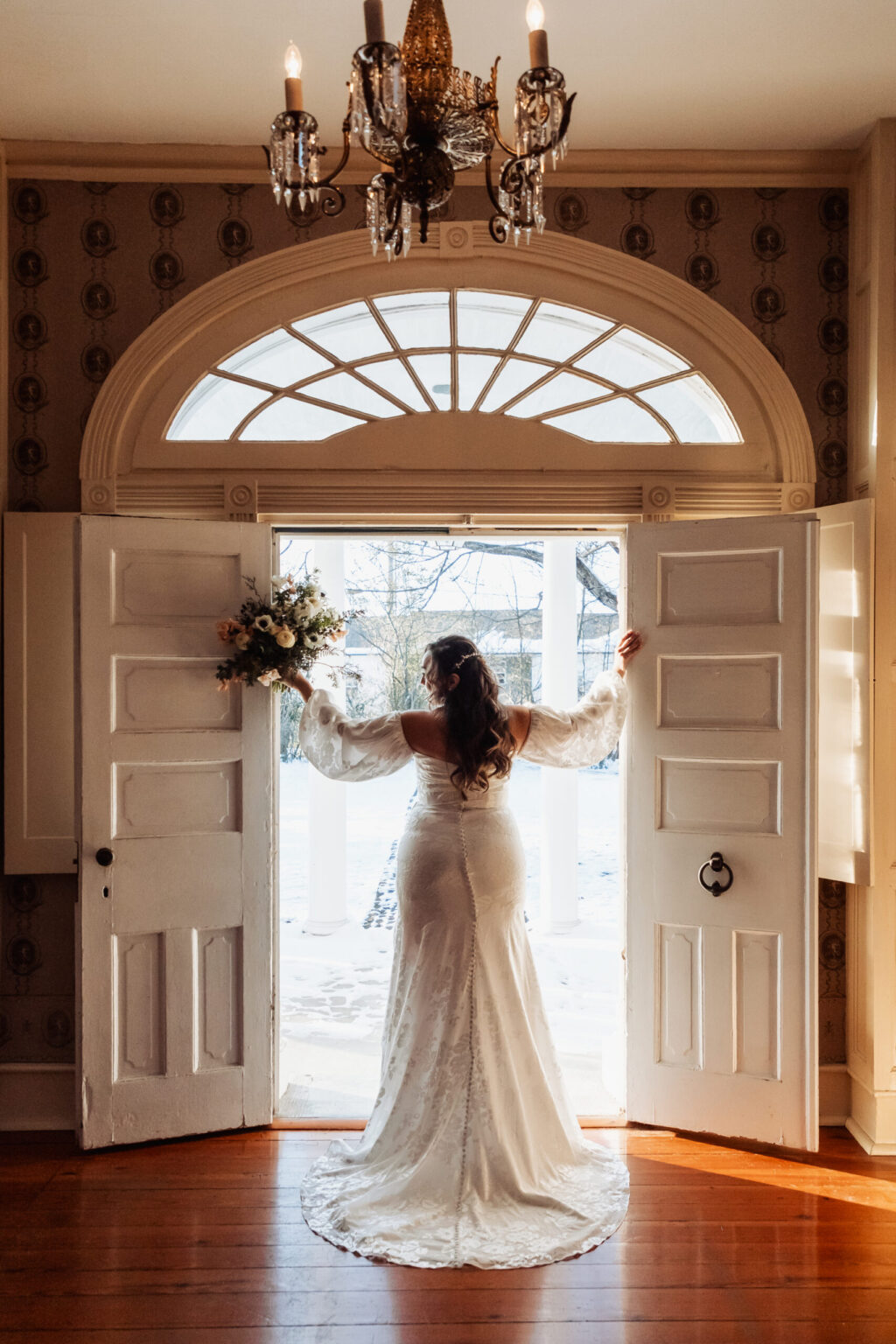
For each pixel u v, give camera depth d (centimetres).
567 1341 217
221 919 326
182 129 330
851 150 342
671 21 274
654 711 329
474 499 341
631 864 333
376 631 1091
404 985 285
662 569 330
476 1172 268
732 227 346
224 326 342
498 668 1096
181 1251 253
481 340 346
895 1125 317
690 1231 263
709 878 322
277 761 347
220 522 327
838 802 332
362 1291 235
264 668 313
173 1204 278
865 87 306
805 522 311
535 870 791
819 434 346
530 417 346
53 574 336
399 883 288
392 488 341
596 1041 412
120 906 316
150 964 320
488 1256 245
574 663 581
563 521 347
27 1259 250
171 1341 217
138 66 294
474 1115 270
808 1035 310
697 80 302
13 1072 336
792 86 305
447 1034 273
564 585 579
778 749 313
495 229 182
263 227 343
